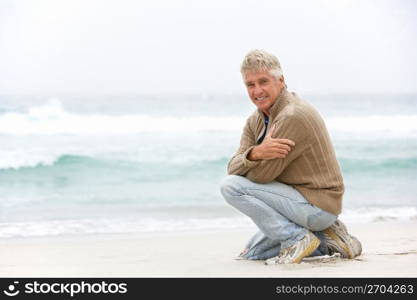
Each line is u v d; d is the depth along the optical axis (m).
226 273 7.26
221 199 19.39
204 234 11.11
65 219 14.96
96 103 41.34
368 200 17.48
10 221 14.52
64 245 10.01
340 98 54.97
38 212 16.75
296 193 7.46
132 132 31.70
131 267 7.97
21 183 22.83
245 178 7.54
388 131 32.94
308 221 7.50
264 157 7.28
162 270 7.68
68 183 22.88
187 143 29.56
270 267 7.39
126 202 18.94
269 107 7.59
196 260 8.27
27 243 10.34
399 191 19.41
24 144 28.08
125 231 12.40
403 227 11.44
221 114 38.94
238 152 8.08
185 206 16.98
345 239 7.81
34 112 32.78
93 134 30.86
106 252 9.25
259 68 7.42
